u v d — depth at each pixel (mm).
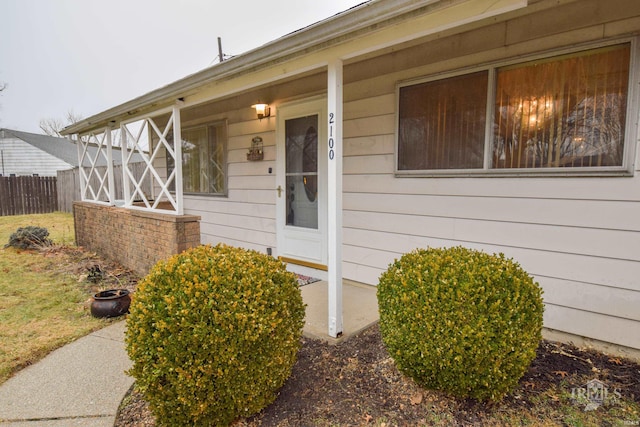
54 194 13734
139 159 19047
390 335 2150
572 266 2742
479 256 2305
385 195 3814
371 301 3641
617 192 2525
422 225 3549
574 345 2758
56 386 2350
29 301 3982
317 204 4559
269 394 2023
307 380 2355
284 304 2049
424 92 3455
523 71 2881
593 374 2348
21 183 12930
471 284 1951
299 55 2807
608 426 1898
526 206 2916
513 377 1952
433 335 1943
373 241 3965
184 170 6891
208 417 1875
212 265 2088
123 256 5340
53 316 3557
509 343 1882
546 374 2350
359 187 4035
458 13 2084
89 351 2824
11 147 21438
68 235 8352
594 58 2566
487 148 3076
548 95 2775
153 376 1787
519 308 1937
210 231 6410
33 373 2510
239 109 5555
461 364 1894
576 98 2654
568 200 2723
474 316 1891
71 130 6844
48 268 5441
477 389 1953
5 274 5090
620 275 2559
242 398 1891
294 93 4691
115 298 3545
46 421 2018
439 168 3396
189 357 1783
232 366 1831
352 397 2178
